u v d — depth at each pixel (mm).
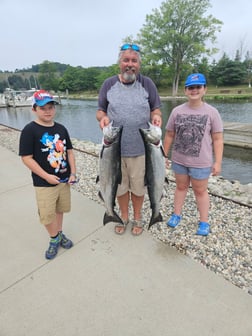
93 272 1980
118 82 2090
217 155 2162
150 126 1878
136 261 2094
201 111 2104
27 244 2365
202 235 2402
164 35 33625
